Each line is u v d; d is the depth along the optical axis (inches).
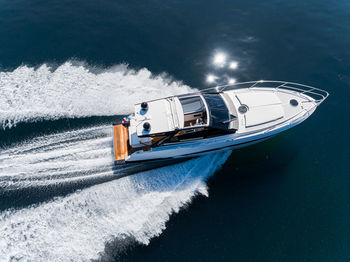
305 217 447.2
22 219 417.7
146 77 631.8
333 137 542.3
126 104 579.5
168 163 516.7
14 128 518.3
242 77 636.1
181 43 711.1
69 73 618.5
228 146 501.7
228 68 654.5
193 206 462.3
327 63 667.4
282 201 467.2
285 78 635.5
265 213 454.6
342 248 411.8
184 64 663.1
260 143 546.3
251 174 501.4
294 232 431.8
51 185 461.4
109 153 509.7
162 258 404.2
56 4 804.0
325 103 593.0
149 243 416.2
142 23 757.9
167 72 645.9
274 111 494.3
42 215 424.8
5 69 613.0
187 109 462.6
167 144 473.1
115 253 402.0
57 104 558.9
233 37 727.1
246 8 817.5
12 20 743.7
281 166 510.0
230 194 477.4
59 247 396.5
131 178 487.8
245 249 416.5
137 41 710.5
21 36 701.3
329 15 797.2
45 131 523.5
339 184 480.7
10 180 459.5
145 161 497.0
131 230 425.1
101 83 607.8
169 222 441.4
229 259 406.6
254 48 701.3
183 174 502.3
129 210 447.5
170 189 480.4
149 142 464.8
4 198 437.7
